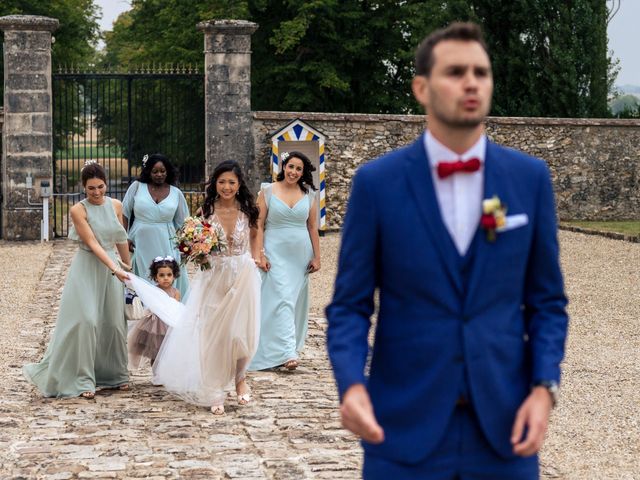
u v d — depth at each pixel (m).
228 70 21.23
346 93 35.69
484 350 3.38
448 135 3.44
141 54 37.72
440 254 3.40
